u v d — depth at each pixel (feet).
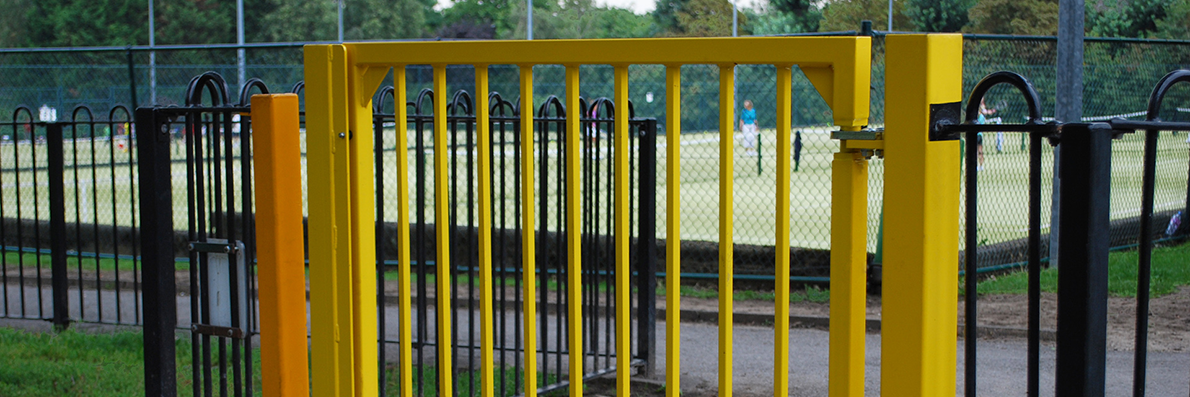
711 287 23.95
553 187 39.55
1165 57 29.91
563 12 141.90
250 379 9.28
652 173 15.84
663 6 132.87
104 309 22.31
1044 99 27.27
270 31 143.95
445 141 7.20
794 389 16.15
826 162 54.70
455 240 12.20
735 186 47.67
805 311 21.40
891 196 5.67
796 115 48.19
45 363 16.47
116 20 137.90
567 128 6.61
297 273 8.38
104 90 57.41
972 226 5.99
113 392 14.78
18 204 19.65
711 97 53.83
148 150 8.96
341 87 7.36
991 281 23.40
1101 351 5.54
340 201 7.49
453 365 12.27
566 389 15.11
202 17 140.05
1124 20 90.94
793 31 122.83
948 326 5.88
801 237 31.60
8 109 52.26
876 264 22.38
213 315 9.20
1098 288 5.46
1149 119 5.75
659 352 18.72
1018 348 18.40
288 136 8.15
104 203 40.75
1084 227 5.39
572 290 6.82
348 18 145.38
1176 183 32.81
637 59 6.20
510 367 17.04
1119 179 36.86
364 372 7.64
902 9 114.52
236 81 56.08
